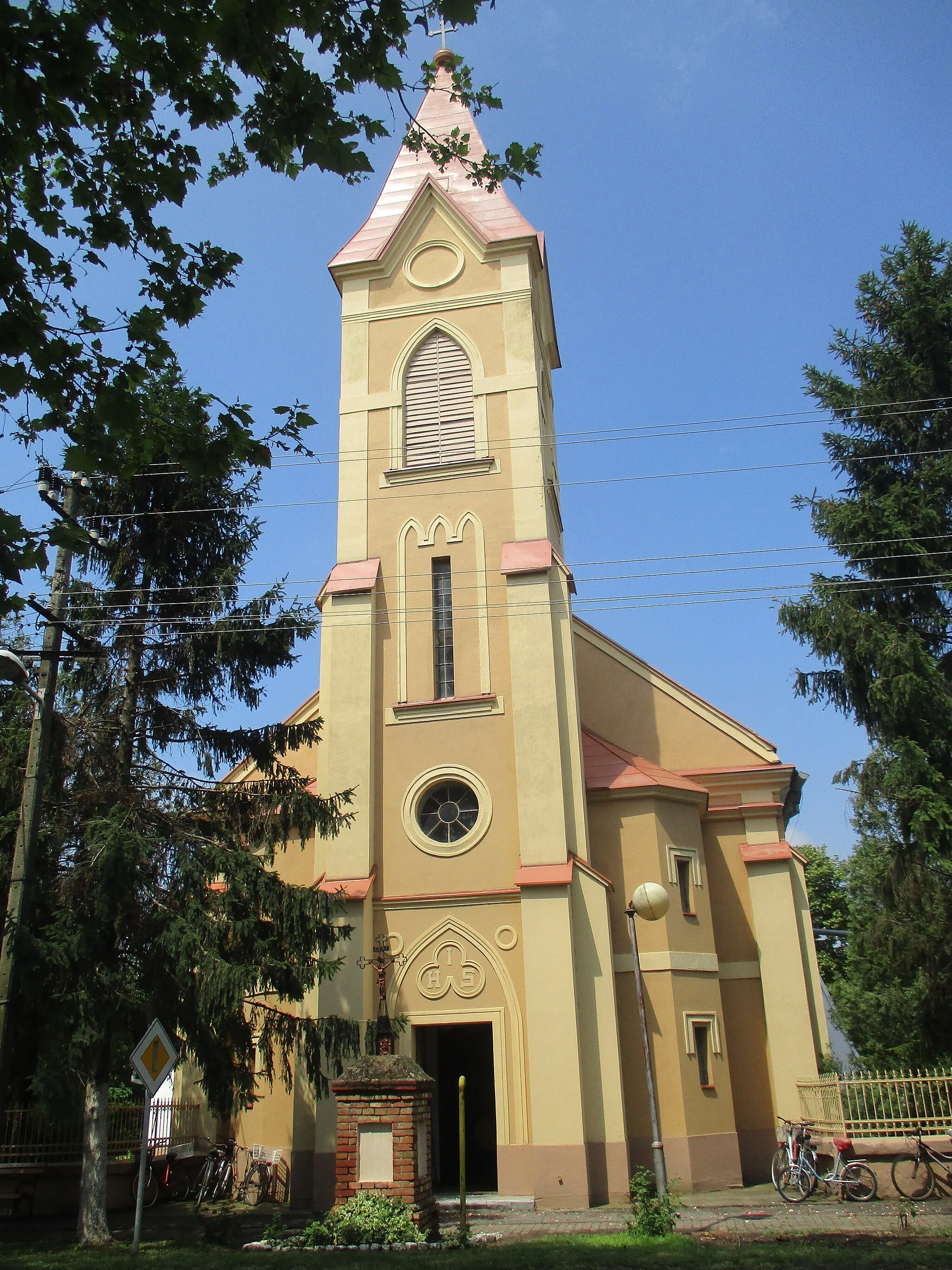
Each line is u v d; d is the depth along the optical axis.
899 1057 24.56
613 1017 19.91
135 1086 24.62
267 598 18.91
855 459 21.12
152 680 18.58
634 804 22.88
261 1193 20.56
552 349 30.62
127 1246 15.12
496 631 23.16
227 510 19.47
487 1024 23.78
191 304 8.94
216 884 22.00
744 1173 22.30
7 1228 17.92
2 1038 13.55
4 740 18.19
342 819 19.27
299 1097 20.22
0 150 7.59
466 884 21.30
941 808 17.67
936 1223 14.52
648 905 15.74
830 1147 18.81
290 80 7.93
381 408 25.56
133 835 15.84
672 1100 20.64
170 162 8.54
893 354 20.91
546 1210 18.22
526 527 23.83
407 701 22.95
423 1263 11.71
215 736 18.56
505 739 22.22
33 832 14.62
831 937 48.59
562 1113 19.05
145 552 19.06
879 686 18.98
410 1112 14.71
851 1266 10.95
